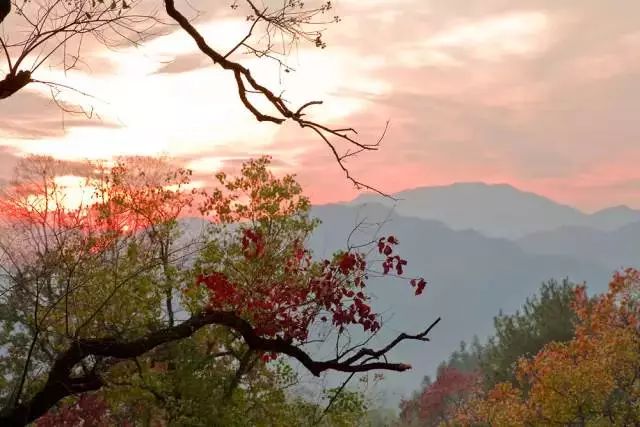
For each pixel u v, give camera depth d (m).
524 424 30.89
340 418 16.14
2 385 12.02
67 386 6.39
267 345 6.88
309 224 14.58
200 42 5.57
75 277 10.43
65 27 4.87
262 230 14.95
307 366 6.84
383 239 8.78
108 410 15.20
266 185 15.89
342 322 8.88
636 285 31.20
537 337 47.41
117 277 12.72
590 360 30.88
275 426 16.31
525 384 44.62
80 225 10.89
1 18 4.60
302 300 9.85
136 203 14.90
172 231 14.98
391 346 6.64
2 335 12.71
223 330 15.55
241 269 14.26
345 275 8.97
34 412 6.34
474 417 48.72
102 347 6.56
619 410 29.33
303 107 5.95
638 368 29.75
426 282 8.63
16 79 4.82
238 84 5.80
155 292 14.11
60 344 11.96
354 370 6.67
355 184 6.18
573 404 29.03
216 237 15.41
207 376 15.62
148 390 14.56
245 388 16.78
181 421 14.69
